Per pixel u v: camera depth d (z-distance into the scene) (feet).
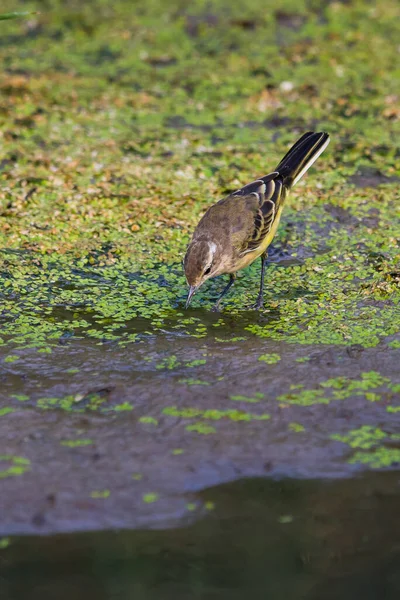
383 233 49.39
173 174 55.98
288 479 30.96
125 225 49.90
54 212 51.03
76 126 62.80
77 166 56.59
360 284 44.27
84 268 46.03
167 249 47.91
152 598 26.66
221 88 69.67
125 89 69.46
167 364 37.32
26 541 28.30
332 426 33.37
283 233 49.60
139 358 37.83
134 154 58.85
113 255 47.24
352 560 28.35
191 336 39.81
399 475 31.30
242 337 39.68
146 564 27.89
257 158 58.34
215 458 31.63
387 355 37.83
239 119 64.80
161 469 31.07
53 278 44.98
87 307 42.42
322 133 47.42
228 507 29.81
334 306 42.34
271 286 44.70
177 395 35.04
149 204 52.08
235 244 40.83
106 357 37.91
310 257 47.42
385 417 33.86
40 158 57.62
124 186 54.24
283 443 32.48
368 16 83.56
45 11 84.53
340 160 58.34
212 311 42.32
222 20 82.79
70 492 29.94
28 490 29.89
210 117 64.90
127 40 78.84
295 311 42.06
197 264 39.78
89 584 27.12
